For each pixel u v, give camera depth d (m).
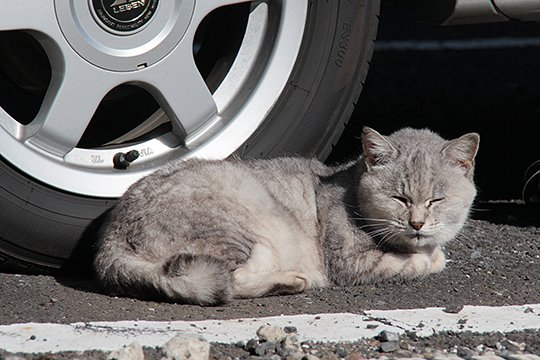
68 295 7.93
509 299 8.09
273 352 6.68
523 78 17.55
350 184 9.04
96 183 8.54
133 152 8.77
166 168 8.41
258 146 9.07
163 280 7.65
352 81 9.32
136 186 8.26
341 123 9.38
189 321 7.31
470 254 9.42
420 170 8.73
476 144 8.93
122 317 7.39
